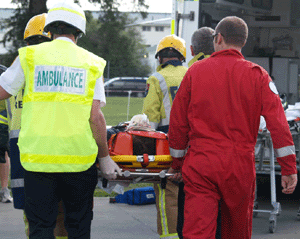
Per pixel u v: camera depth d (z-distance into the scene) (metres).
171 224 4.48
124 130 4.55
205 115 3.55
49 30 3.64
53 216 3.50
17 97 4.11
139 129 4.34
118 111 28.34
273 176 6.41
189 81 3.65
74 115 3.43
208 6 10.16
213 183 3.49
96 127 3.54
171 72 4.94
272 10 11.49
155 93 4.90
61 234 4.21
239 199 3.52
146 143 4.22
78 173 3.47
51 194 3.45
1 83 3.51
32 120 3.42
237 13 11.16
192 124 3.59
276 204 6.26
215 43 3.78
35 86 3.45
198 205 3.47
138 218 6.61
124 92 51.69
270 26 11.57
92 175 3.56
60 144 3.39
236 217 3.58
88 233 3.60
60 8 3.59
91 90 3.49
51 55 3.49
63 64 3.47
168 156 4.07
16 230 5.86
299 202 8.17
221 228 3.67
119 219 6.54
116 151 4.11
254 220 6.76
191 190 3.54
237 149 3.48
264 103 3.55
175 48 4.97
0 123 7.17
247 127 3.53
